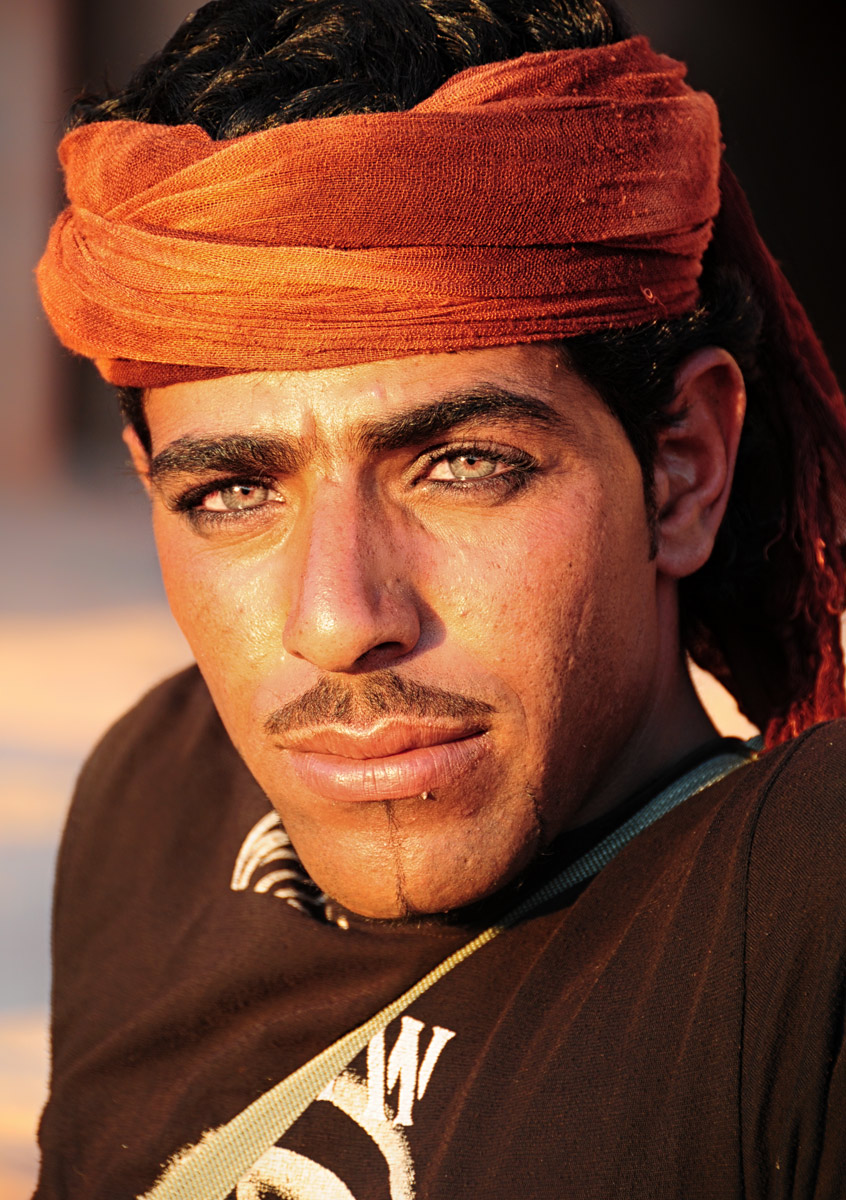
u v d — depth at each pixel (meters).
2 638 5.70
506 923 1.14
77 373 11.02
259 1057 1.20
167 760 1.62
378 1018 1.16
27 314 10.73
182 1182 1.19
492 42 1.10
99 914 1.54
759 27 9.12
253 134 1.04
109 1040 1.37
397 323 1.00
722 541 1.28
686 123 1.12
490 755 1.05
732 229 1.28
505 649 1.04
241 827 1.47
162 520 1.16
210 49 1.19
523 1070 1.00
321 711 1.05
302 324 1.00
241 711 1.12
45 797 3.68
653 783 1.17
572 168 1.02
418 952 1.16
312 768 1.06
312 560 1.03
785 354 1.31
